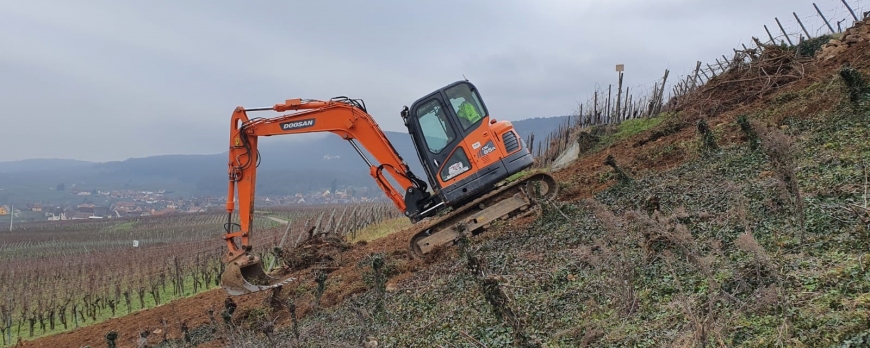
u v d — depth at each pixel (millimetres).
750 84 16109
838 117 10219
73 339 15070
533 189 11594
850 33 15211
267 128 11938
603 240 8023
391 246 15219
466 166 11391
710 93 17172
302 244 17125
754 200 7582
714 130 13469
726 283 5445
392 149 11938
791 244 5918
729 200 7902
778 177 6484
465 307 7648
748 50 16969
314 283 13195
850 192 6703
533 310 6676
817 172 7832
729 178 9188
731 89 16656
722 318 4898
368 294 10484
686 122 16578
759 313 4785
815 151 8852
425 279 9961
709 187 9047
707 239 6793
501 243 10250
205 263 23609
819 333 4207
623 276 6074
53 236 65375
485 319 6957
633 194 10508
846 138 8953
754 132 10305
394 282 10641
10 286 24484
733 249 6324
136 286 22328
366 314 8883
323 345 7926
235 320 11859
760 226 6727
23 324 19781
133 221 92812
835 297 4562
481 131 11414
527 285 7492
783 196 6512
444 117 11469
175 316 14727
